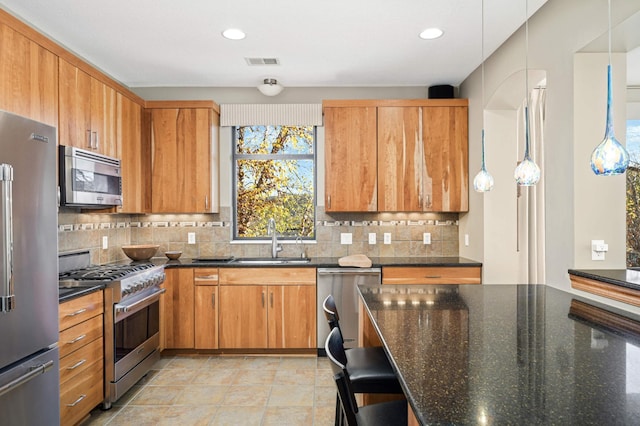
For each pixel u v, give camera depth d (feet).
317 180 13.87
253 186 14.29
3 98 7.04
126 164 11.57
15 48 7.33
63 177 8.63
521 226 11.98
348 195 12.80
